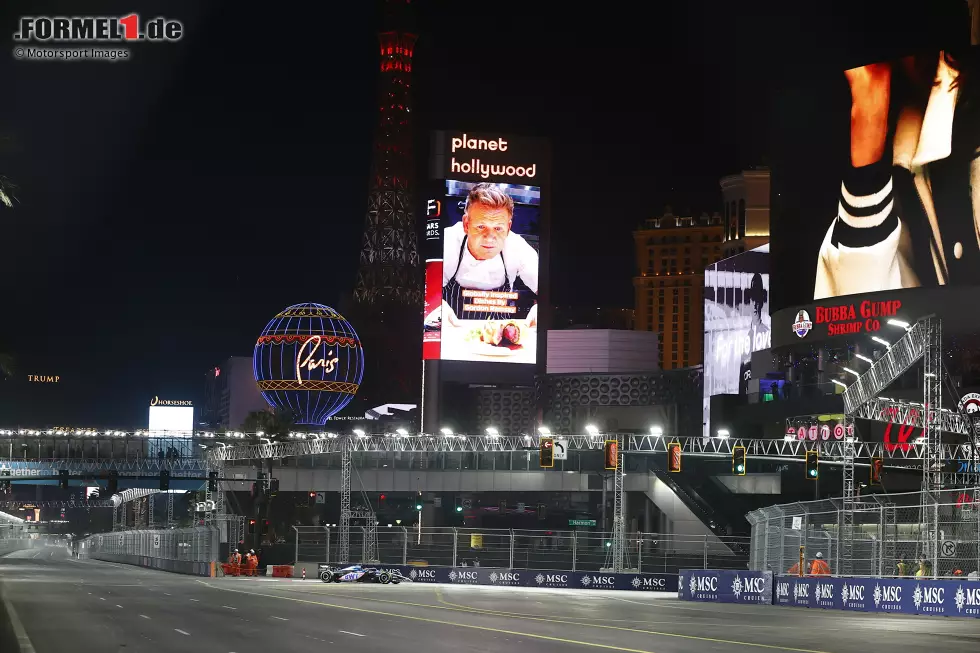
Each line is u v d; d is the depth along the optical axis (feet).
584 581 261.65
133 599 175.42
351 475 440.04
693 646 101.65
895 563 177.27
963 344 404.16
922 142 421.59
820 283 453.99
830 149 455.22
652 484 413.80
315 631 114.73
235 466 469.16
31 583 239.30
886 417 289.12
